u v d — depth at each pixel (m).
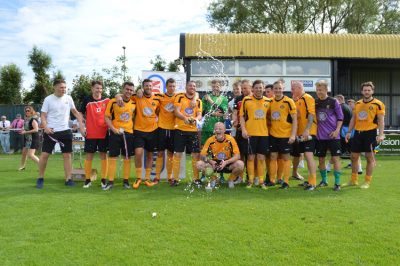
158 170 7.59
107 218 4.85
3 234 4.26
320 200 5.88
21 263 3.51
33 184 7.42
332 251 3.76
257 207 5.41
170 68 24.48
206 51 15.79
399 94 18.61
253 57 15.85
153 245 3.93
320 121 7.04
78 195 6.28
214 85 8.00
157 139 7.35
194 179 7.35
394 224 4.57
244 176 8.26
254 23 32.84
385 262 3.51
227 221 4.71
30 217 4.90
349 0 31.50
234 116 7.62
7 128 16.55
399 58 16.30
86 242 4.02
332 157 6.91
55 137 7.11
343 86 18.25
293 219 4.79
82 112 7.43
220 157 7.09
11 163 11.59
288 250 3.79
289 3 31.84
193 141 7.32
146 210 5.24
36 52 39.75
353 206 5.47
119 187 7.09
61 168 10.04
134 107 7.14
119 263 3.52
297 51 16.05
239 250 3.79
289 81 16.12
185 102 7.26
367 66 17.94
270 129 7.22
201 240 4.06
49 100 7.09
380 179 8.05
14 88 38.91
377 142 6.89
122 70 24.86
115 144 6.98
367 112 6.97
